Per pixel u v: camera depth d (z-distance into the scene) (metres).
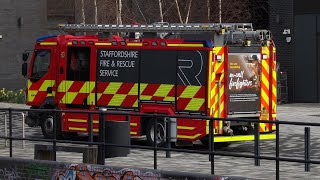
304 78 51.97
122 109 29.64
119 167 18.81
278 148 17.39
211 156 18.36
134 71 29.33
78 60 30.98
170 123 23.19
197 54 27.73
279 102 51.03
